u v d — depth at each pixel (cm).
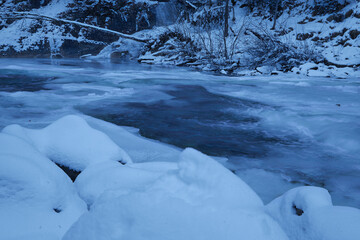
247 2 2520
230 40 2158
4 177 172
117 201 122
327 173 385
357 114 653
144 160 381
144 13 2825
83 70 1570
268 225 108
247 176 372
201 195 122
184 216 111
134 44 2552
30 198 171
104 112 704
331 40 1739
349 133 506
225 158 435
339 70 1427
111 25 2723
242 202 118
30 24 2481
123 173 188
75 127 276
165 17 2884
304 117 627
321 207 176
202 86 1140
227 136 544
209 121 650
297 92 993
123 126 588
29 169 179
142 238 108
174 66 1995
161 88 1081
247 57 1858
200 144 497
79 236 118
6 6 2561
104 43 2672
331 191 337
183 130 577
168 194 122
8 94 857
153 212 114
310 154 454
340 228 153
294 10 2153
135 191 131
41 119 592
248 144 500
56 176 192
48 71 1392
